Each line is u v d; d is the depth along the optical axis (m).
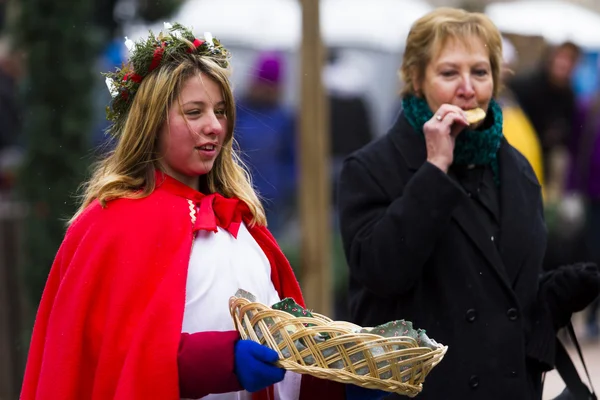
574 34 24.19
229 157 7.54
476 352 7.90
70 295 6.84
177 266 6.83
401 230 7.75
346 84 19.97
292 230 19.73
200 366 6.49
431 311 8.00
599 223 18.20
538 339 8.23
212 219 7.07
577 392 8.56
